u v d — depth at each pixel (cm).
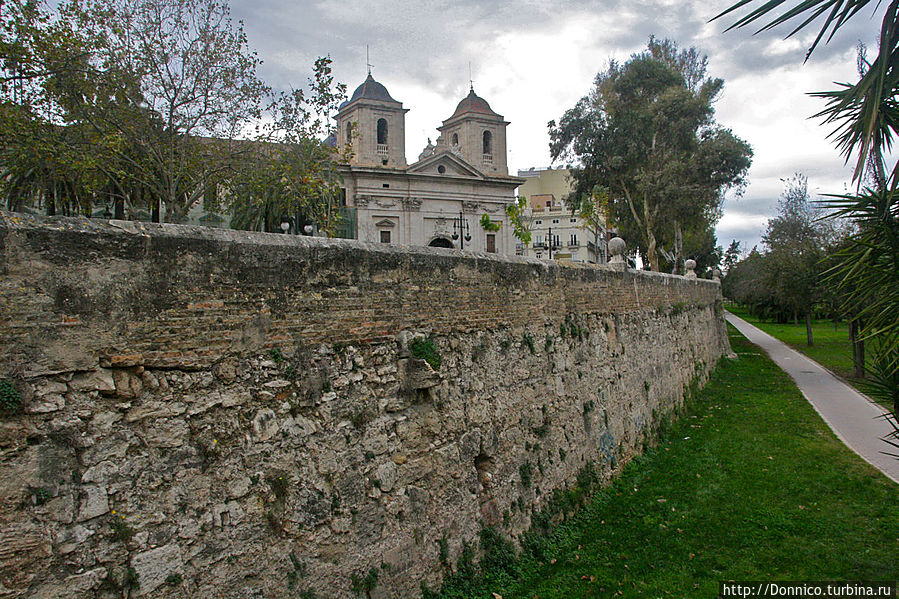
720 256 7975
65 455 391
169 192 1761
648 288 1656
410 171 4794
